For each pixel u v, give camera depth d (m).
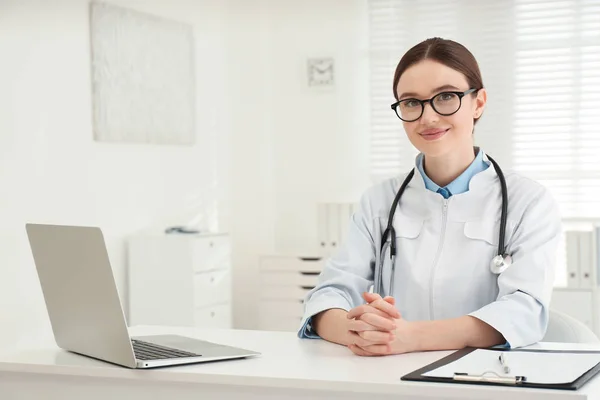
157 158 4.91
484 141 5.39
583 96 5.26
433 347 1.74
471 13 5.41
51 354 1.80
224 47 5.66
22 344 3.91
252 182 5.73
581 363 1.54
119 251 4.56
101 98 4.39
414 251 2.03
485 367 1.52
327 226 5.21
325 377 1.50
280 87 5.78
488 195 2.02
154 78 4.82
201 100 5.37
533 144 5.33
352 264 2.08
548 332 2.08
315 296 2.01
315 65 5.70
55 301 1.80
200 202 5.35
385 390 1.44
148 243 4.57
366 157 5.65
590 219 5.21
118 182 4.56
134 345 1.81
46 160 4.05
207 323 4.65
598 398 1.35
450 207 2.02
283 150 5.79
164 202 4.97
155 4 4.88
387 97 5.57
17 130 3.88
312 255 5.22
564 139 5.27
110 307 1.62
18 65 3.89
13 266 3.87
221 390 1.57
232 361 1.67
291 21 5.74
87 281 1.66
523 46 5.33
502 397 1.37
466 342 1.76
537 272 1.85
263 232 5.72
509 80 5.35
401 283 2.04
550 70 5.29
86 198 4.31
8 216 3.83
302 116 5.75
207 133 5.44
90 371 1.65
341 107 5.68
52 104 4.09
